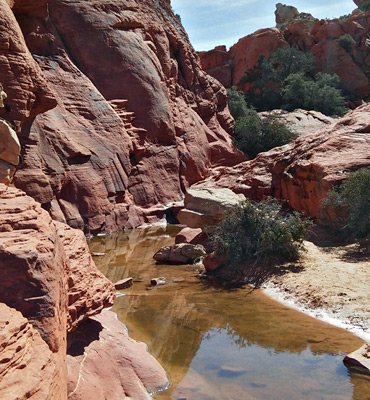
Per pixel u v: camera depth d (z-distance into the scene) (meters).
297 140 20.36
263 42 47.53
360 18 50.50
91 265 7.21
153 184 23.06
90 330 6.92
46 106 15.85
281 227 12.08
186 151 26.38
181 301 10.02
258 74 46.59
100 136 20.19
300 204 16.59
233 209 12.95
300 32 48.91
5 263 4.31
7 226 5.04
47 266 4.48
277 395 6.12
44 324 4.27
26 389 3.40
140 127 23.39
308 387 6.29
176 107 27.55
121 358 6.66
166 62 27.33
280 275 10.99
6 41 13.92
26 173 16.22
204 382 6.55
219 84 34.81
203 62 51.56
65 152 18.27
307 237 13.48
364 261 11.30
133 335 8.18
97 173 19.31
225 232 12.52
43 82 15.46
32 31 20.34
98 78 22.88
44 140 17.50
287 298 9.77
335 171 14.96
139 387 6.27
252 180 21.09
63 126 18.97
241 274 11.59
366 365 6.68
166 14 30.19
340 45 46.62
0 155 11.21
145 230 19.89
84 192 18.48
